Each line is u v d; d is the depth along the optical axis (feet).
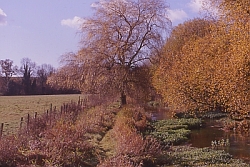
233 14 50.70
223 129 89.04
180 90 65.00
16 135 57.31
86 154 54.65
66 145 52.60
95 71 116.06
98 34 118.01
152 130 87.76
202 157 57.21
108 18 119.03
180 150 65.41
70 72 119.44
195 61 64.03
